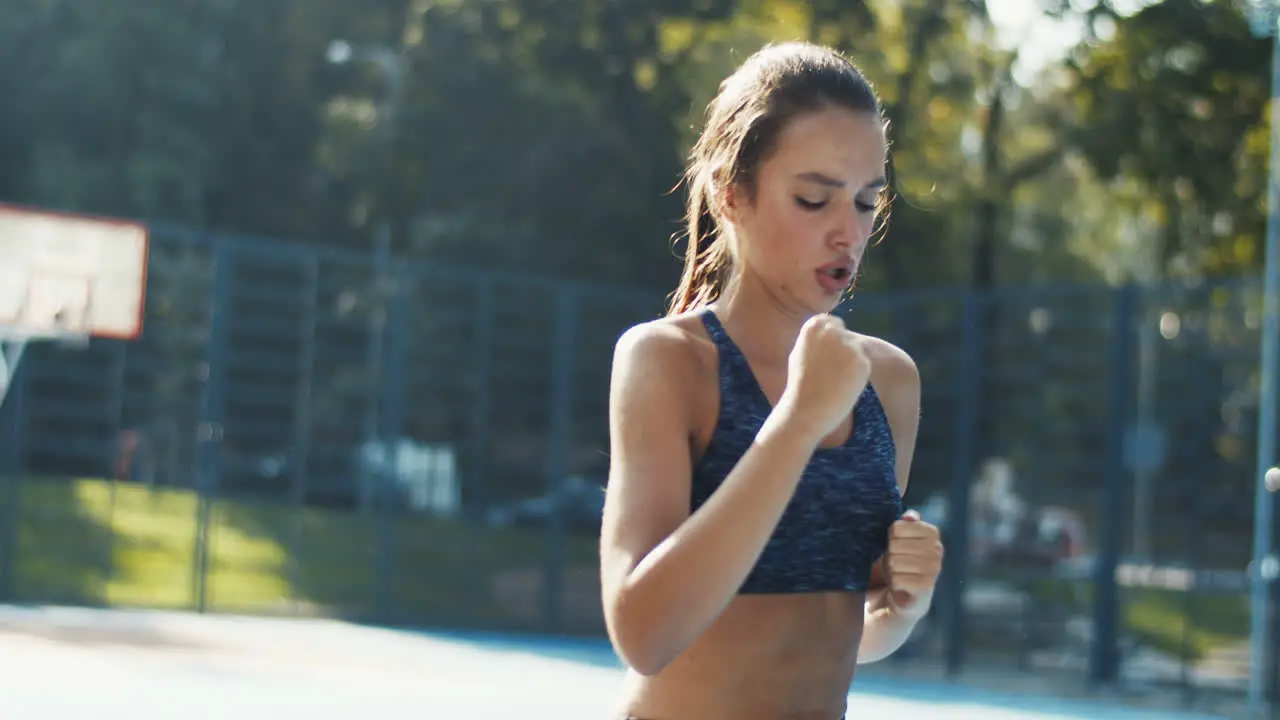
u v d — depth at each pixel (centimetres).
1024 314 1527
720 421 190
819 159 190
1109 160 2111
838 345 169
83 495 1452
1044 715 1056
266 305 1642
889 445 203
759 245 195
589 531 1575
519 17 2261
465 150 2228
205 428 1393
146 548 1457
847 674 199
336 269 2486
